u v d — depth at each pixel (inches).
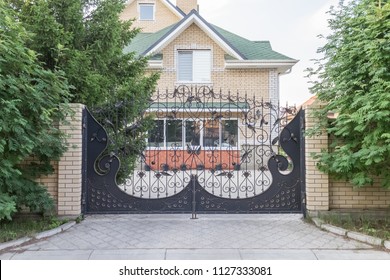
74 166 204.4
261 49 605.3
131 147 253.0
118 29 263.1
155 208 213.0
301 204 211.9
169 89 557.9
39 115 177.0
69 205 203.3
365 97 166.9
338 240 168.2
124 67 291.9
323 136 205.5
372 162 175.6
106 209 212.5
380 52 162.6
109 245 161.2
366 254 148.9
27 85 163.3
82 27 244.1
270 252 151.6
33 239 167.5
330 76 198.5
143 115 273.1
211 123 271.0
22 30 170.7
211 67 565.0
